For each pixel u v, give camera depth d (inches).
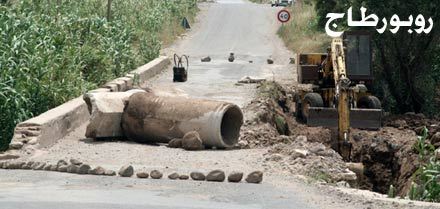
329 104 2502.5
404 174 2055.9
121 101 1690.5
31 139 1496.1
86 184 1132.5
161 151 1526.8
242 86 2849.4
